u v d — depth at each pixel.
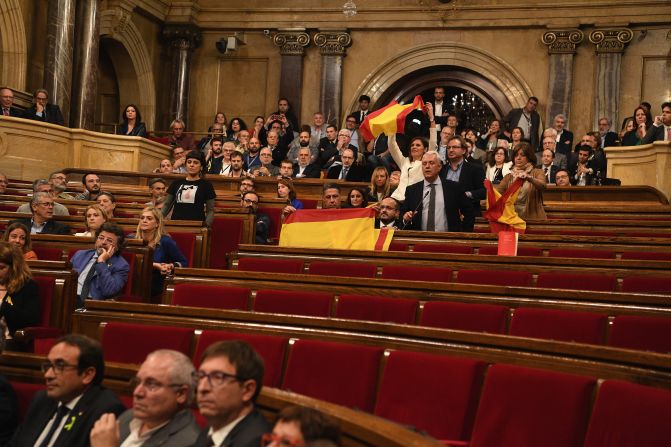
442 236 7.59
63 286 5.85
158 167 14.66
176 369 3.34
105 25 16.55
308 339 4.45
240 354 3.06
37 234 7.30
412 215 7.77
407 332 4.22
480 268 6.43
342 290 5.61
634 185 10.92
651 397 3.10
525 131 15.36
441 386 3.72
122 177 12.83
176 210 8.73
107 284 6.34
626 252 7.01
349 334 4.37
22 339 5.24
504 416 3.47
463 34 17.27
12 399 4.01
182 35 18.05
